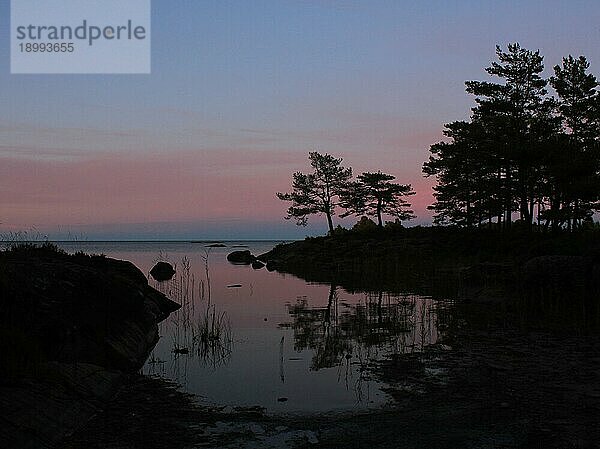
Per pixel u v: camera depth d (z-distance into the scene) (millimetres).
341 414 8578
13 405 7379
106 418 8422
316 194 68688
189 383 10555
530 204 35250
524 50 37250
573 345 13484
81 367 9969
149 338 14633
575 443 7105
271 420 8312
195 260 60469
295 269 45125
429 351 13156
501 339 14445
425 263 34156
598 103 34375
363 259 41812
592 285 18484
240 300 23781
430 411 8562
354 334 15539
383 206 64938
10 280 10391
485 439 7273
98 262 18484
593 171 29188
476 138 37031
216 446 7242
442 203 46156
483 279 22938
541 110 36812
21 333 9258
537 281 19750
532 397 9211
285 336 15273
